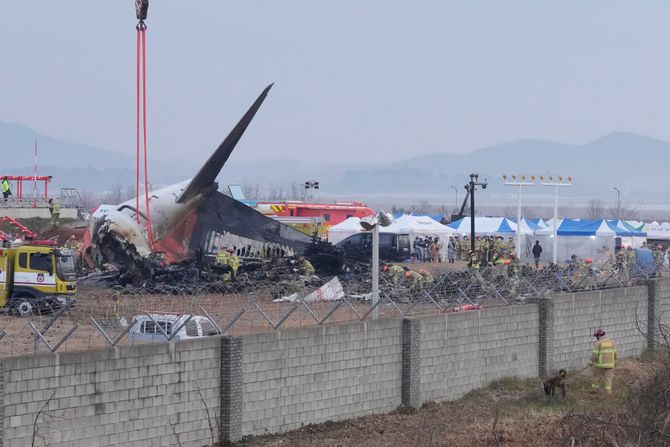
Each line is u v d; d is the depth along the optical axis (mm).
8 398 81812
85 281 198500
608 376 135875
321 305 141625
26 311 152875
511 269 187500
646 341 168625
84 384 87250
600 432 102625
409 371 119562
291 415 106812
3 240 166250
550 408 124250
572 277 189125
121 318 107312
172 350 94688
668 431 99750
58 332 114062
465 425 112938
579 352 152875
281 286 156375
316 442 102812
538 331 143750
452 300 136125
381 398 117375
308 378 108500
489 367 134250
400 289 155375
